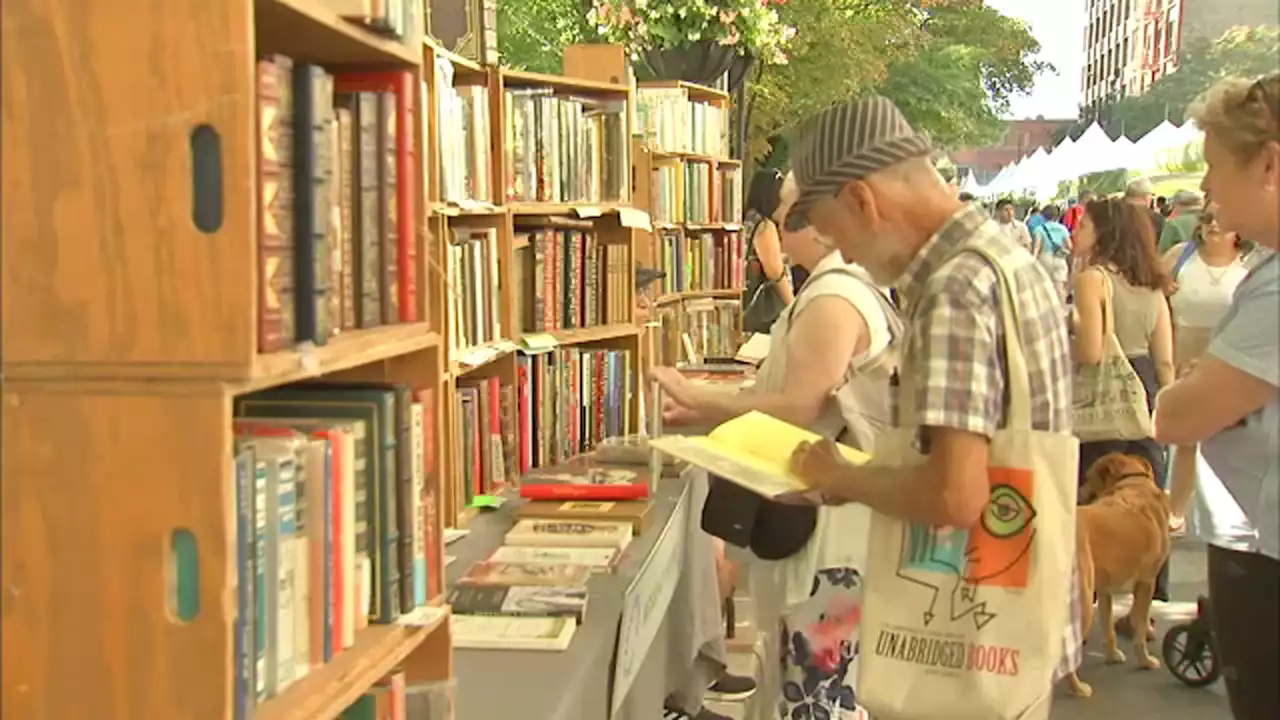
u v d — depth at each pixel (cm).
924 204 193
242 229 109
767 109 1531
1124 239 521
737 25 649
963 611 187
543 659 214
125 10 109
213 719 112
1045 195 1731
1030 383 185
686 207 662
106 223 110
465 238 329
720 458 211
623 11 638
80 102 110
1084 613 386
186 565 112
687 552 355
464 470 323
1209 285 582
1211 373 212
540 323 371
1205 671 439
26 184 111
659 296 582
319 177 128
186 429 110
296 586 136
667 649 347
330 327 136
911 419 189
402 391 162
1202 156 214
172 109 109
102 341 111
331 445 143
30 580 112
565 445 382
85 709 113
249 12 108
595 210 386
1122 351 524
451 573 262
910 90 2106
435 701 178
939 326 182
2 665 113
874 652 192
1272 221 203
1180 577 567
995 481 183
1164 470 514
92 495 112
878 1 1703
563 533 288
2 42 110
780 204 279
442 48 298
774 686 288
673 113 636
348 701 137
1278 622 219
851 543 268
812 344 260
